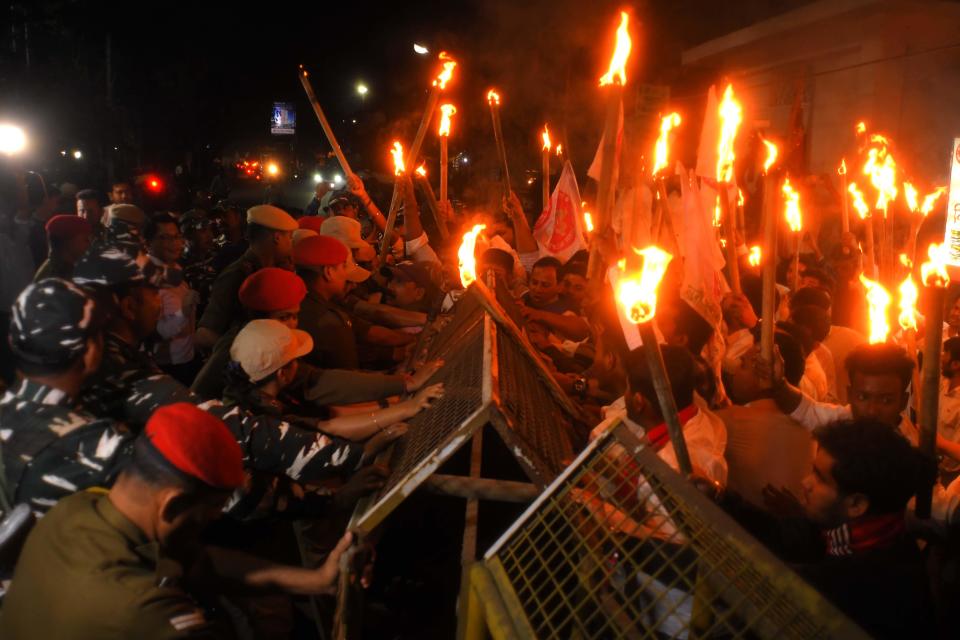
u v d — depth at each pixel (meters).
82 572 1.87
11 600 1.95
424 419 3.00
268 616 3.01
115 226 3.16
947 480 3.52
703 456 2.56
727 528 1.60
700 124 17.45
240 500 2.74
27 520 2.21
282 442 2.91
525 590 1.81
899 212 8.34
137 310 3.07
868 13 12.09
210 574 2.33
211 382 3.90
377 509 2.40
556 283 5.55
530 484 2.48
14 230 7.28
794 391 2.97
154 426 1.94
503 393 2.64
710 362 3.51
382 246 6.11
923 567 2.12
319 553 3.39
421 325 5.76
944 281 2.41
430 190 6.11
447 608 3.18
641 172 3.96
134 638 1.82
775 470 2.92
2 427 2.35
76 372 2.39
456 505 3.32
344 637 2.29
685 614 1.77
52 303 2.33
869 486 2.10
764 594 1.48
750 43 15.02
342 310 4.82
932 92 11.45
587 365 4.50
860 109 12.55
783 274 7.05
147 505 1.93
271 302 3.88
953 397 3.73
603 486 1.96
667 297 3.42
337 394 3.79
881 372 2.88
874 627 1.97
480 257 5.74
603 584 1.77
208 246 8.23
